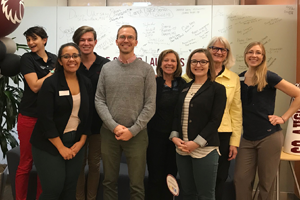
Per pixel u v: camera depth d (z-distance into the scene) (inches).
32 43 77.0
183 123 68.8
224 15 121.2
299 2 116.6
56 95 64.2
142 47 125.4
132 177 72.6
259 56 74.0
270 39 120.3
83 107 68.0
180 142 67.9
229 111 78.1
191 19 122.7
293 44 119.6
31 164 84.0
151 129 78.9
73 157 69.1
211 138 64.9
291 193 120.0
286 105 120.3
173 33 123.7
